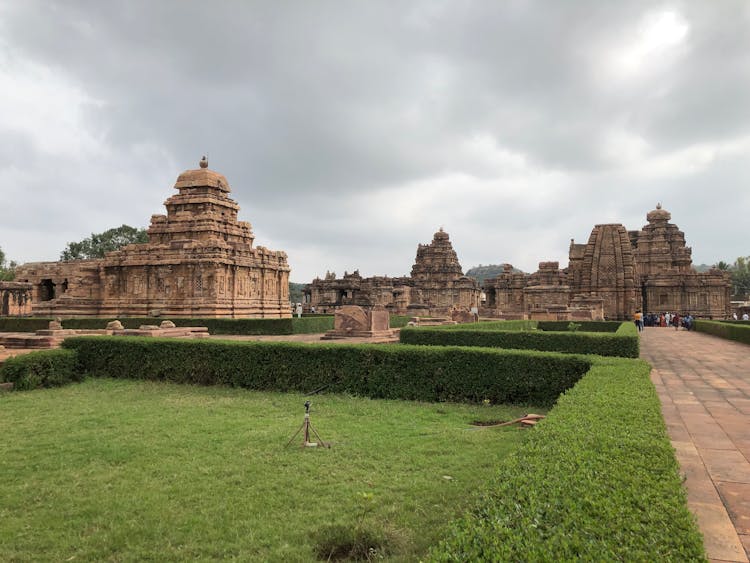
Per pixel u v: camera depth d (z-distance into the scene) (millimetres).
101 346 22172
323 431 13336
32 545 7512
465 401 17453
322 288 110000
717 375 21531
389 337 32781
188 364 20797
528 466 6758
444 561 4707
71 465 10750
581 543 4754
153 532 7840
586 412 9812
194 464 10719
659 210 102188
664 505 5562
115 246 117125
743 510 7199
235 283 55531
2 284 60656
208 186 59719
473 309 55500
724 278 85875
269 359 19625
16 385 19500
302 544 7461
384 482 9680
